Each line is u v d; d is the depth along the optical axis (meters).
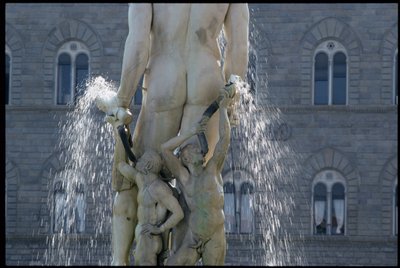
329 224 73.62
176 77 14.97
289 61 75.81
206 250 14.42
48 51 76.94
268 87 75.62
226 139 14.51
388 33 76.06
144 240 14.34
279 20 76.06
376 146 75.25
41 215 72.50
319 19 76.19
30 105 76.00
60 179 74.31
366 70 76.06
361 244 73.31
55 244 69.75
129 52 14.96
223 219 14.45
